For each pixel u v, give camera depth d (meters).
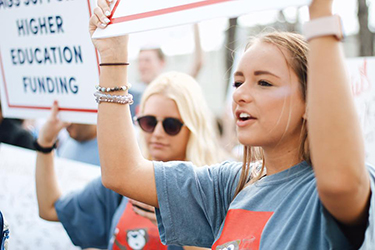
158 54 5.26
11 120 3.84
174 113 2.28
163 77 2.38
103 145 1.52
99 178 2.33
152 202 1.54
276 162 1.37
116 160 1.51
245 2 1.15
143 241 2.06
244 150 1.50
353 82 2.74
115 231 2.14
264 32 1.46
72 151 3.33
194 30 5.64
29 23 2.11
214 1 1.21
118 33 1.42
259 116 1.29
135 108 4.73
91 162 3.21
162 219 1.52
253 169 1.52
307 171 1.32
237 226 1.35
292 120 1.29
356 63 2.75
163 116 2.28
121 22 1.43
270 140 1.31
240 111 1.32
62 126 2.16
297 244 1.19
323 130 1.06
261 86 1.31
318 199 1.19
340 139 1.05
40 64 2.12
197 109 2.32
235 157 2.43
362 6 5.32
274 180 1.35
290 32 1.39
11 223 2.98
